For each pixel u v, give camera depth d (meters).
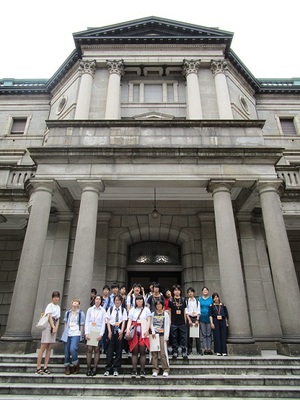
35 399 6.02
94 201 11.12
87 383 6.99
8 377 7.12
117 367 7.27
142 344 7.16
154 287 8.70
